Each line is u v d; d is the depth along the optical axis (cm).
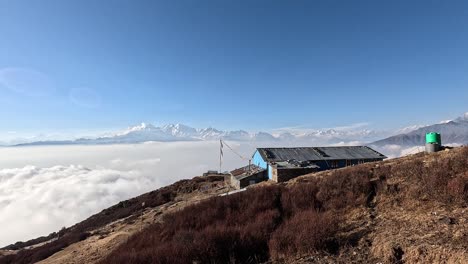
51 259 2550
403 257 904
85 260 1992
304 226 1213
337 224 1273
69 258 2259
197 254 1177
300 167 3609
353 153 4412
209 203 2100
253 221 1562
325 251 1073
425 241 923
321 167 4122
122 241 2164
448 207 1159
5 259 3409
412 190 1401
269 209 1716
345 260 979
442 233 951
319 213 1427
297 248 1113
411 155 2503
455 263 785
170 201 4656
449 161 1516
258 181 3966
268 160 4003
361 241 1089
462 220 1005
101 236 2925
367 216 1333
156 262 1178
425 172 1480
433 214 1140
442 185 1296
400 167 1747
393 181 1592
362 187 1603
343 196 1598
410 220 1152
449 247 839
